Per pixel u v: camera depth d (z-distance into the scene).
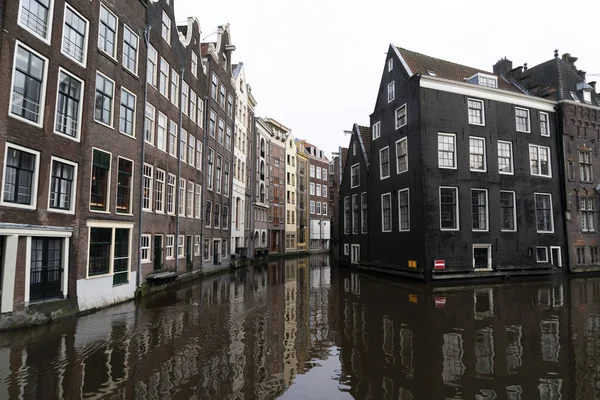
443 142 21.66
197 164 22.66
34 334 9.18
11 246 9.47
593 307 13.05
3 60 9.27
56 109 11.07
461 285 19.14
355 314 11.97
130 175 14.88
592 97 27.66
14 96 9.72
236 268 30.44
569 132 24.91
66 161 11.34
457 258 20.83
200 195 23.16
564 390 6.16
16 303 9.63
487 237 21.67
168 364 7.20
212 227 25.66
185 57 20.67
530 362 7.47
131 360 7.38
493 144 22.66
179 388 6.10
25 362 7.20
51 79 10.77
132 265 14.84
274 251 47.03
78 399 5.65
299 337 9.25
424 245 20.38
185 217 20.67
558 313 12.04
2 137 9.26
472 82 23.64
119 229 14.14
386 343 8.74
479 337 9.23
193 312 12.18
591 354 7.92
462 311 12.41
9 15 9.45
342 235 33.28
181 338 9.02
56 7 10.96
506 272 21.66
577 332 9.66
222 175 27.92
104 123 13.19
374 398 5.85
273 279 22.41
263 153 42.41
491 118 22.86
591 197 25.33
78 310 11.56
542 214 23.91
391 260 23.81
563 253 23.94
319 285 19.44
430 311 12.43
